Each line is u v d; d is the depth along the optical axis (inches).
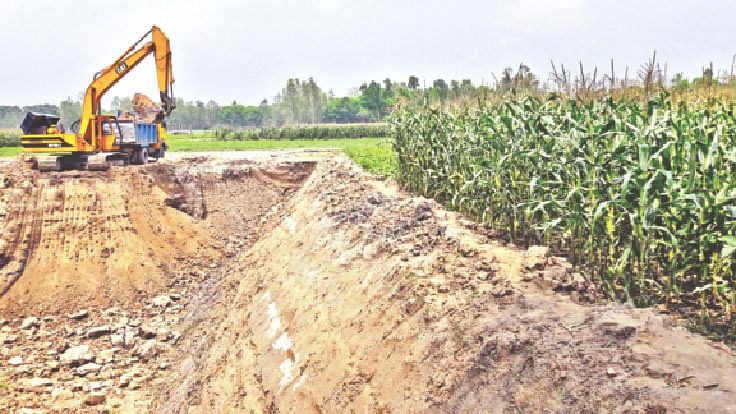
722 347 190.9
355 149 1273.4
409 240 389.1
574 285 259.0
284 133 2687.0
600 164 282.0
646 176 247.3
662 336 193.8
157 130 1169.4
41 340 655.8
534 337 216.5
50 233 808.3
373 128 2832.2
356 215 507.2
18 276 749.9
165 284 824.3
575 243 314.7
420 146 555.8
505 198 373.7
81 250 805.2
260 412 363.3
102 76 988.6
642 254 249.0
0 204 804.6
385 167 795.4
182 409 455.8
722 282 247.3
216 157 1246.9
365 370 293.1
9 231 776.9
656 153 245.4
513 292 262.2
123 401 528.7
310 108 5610.2
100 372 588.4
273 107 6565.0
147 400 531.5
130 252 835.4
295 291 462.9
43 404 514.0
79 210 852.0
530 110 385.1
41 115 955.3
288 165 1192.2
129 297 775.7
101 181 924.0
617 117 328.5
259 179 1195.3
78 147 969.5
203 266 909.8
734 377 162.9
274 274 560.7
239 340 487.8
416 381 250.5
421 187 569.6
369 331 316.5
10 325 686.5
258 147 1952.5
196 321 676.7
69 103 6063.0
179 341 660.1
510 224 370.0
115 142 1019.3
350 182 703.7
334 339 344.5
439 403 227.0
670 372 171.5
